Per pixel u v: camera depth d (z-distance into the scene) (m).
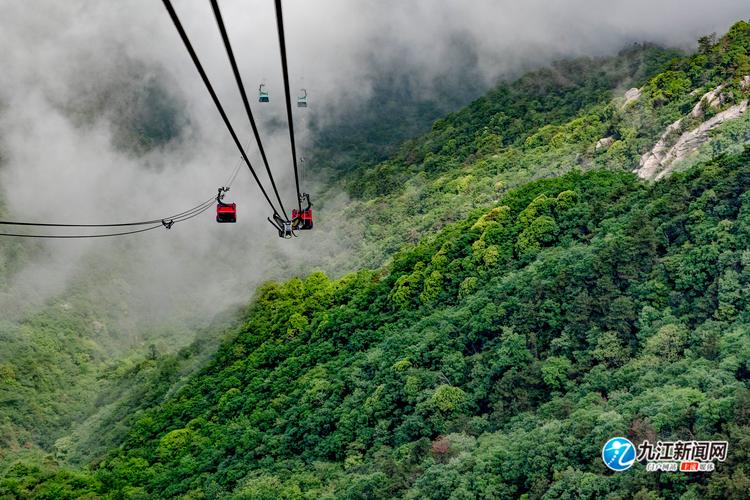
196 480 79.50
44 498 92.62
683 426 47.72
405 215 162.12
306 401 80.88
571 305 67.38
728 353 53.22
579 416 53.12
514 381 62.69
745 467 43.44
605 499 45.53
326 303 111.69
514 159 151.75
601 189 89.62
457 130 195.88
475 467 53.69
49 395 163.38
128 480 91.12
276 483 68.62
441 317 79.88
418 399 67.31
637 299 64.88
